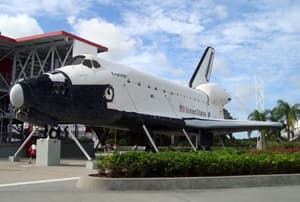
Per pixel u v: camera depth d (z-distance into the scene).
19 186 8.30
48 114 14.70
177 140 38.50
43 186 8.30
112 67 17.20
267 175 9.19
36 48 31.11
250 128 21.92
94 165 13.01
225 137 45.53
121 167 8.32
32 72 31.25
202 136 21.92
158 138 27.78
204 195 7.25
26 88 13.85
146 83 19.19
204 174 9.01
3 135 28.36
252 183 8.84
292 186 9.11
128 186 7.71
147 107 18.80
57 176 10.59
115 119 16.73
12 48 31.34
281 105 51.81
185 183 8.09
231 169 9.30
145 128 18.27
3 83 30.83
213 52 32.56
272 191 8.07
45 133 15.46
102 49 31.42
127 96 17.48
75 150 24.20
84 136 30.62
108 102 16.30
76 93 15.12
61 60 33.81
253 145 49.34
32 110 14.36
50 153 14.63
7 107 31.86
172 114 20.80
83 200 6.38
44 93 14.23
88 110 15.50
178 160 8.70
